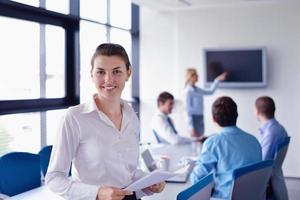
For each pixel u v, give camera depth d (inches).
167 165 110.7
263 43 235.3
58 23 179.9
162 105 168.2
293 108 231.8
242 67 236.4
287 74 231.9
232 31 240.4
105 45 59.5
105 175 59.6
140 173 66.2
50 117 174.9
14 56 154.2
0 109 146.7
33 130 165.3
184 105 245.6
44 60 172.2
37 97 168.9
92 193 54.4
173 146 154.6
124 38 248.2
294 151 232.5
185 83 244.8
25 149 160.1
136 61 260.8
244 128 241.6
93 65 59.3
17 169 104.7
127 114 64.1
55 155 56.8
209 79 242.2
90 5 200.4
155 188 66.6
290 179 229.3
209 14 243.8
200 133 235.0
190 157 128.4
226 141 98.3
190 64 249.3
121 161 61.0
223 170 96.9
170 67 253.8
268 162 89.4
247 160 96.4
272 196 121.6
